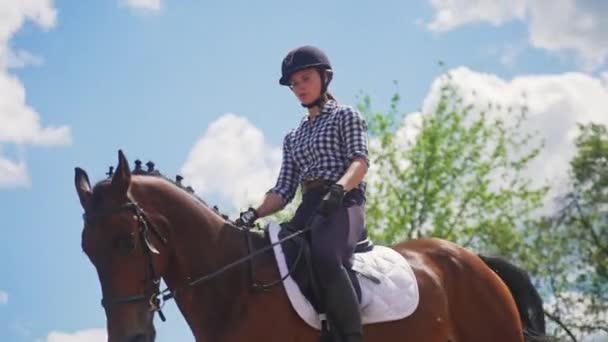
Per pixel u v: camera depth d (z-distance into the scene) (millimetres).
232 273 6070
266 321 6031
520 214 27750
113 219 5594
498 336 7113
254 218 6586
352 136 6367
